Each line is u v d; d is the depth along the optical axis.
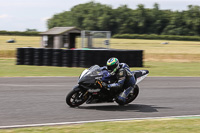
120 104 13.38
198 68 32.78
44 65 30.69
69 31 49.31
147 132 9.00
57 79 20.98
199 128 9.56
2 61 36.56
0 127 9.64
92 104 13.67
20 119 10.84
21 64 31.45
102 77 12.52
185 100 15.10
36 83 19.03
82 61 29.45
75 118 11.19
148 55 51.84
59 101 14.02
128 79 12.88
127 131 9.09
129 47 87.81
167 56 50.66
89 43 45.12
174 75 25.52
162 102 14.51
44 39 50.25
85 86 12.28
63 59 30.03
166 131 9.15
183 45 103.44
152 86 19.00
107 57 29.59
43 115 11.50
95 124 10.10
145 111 12.63
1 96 14.78
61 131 9.02
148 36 161.38
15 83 18.84
